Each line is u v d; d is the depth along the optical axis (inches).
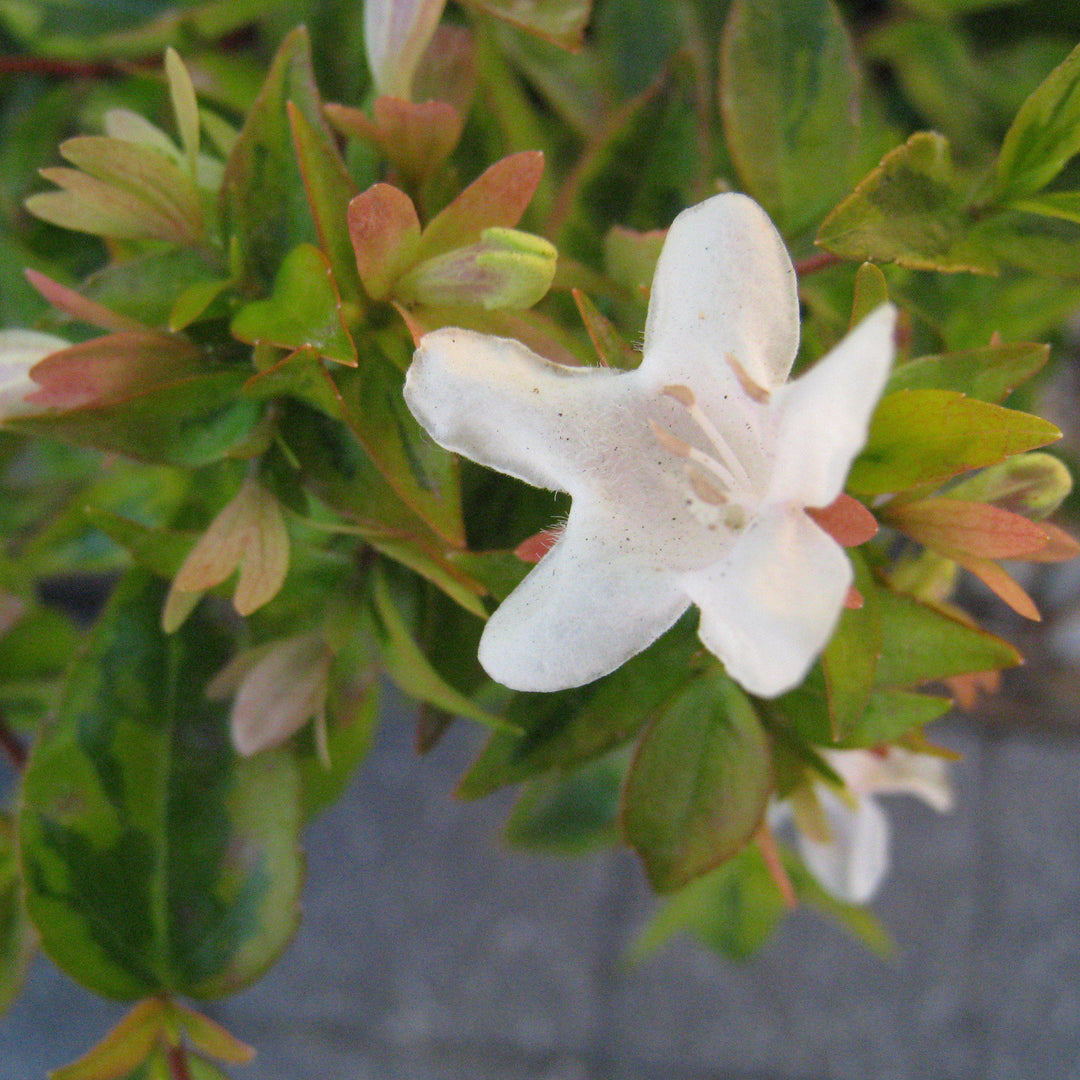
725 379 2.5
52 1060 8.0
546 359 2.6
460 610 3.2
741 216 2.5
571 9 3.0
